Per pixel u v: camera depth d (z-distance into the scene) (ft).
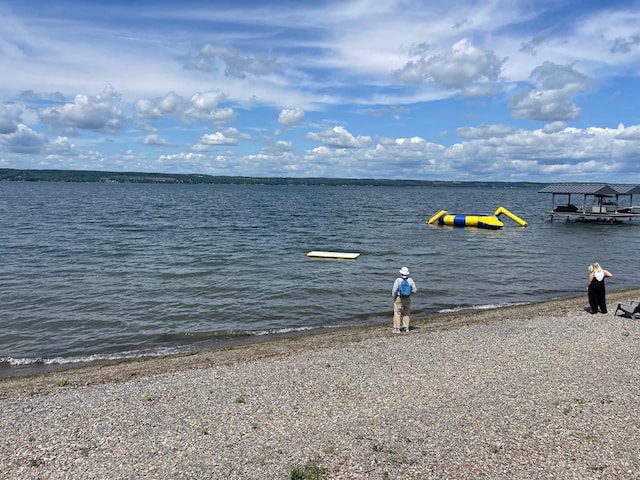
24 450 28.84
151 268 93.81
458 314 64.39
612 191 204.13
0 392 38.86
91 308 66.33
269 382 39.11
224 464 27.12
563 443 29.01
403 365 42.75
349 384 38.42
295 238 145.69
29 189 562.25
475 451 28.17
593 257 117.60
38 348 51.78
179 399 35.99
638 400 34.96
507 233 167.02
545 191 219.82
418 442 29.25
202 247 123.03
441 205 358.23
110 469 26.76
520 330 54.19
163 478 25.85
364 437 29.89
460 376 39.96
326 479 25.55
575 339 50.47
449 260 108.47
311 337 53.57
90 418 33.04
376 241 140.77
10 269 90.79
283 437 30.04
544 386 37.65
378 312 65.92
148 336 55.77
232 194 538.88
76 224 174.40
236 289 77.71
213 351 49.34
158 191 574.56
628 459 27.35
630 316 59.72
